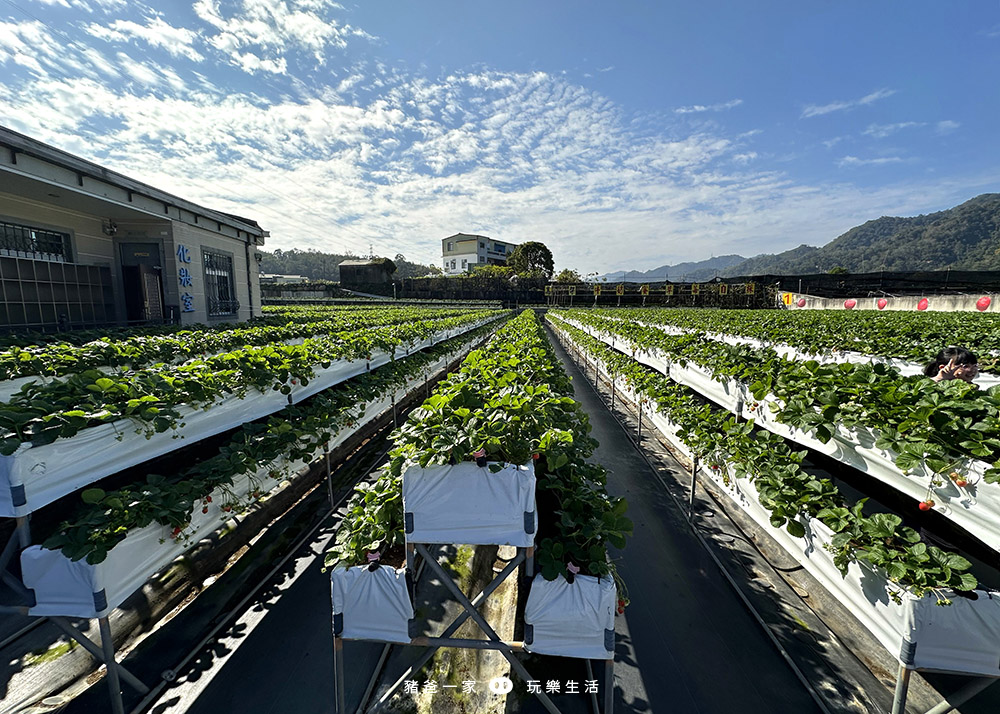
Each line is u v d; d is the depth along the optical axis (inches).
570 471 134.6
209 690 122.0
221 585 165.5
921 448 104.9
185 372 180.4
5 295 393.4
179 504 123.6
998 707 112.4
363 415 269.0
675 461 290.4
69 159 352.2
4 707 115.3
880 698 117.6
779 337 344.5
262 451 170.2
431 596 160.6
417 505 99.8
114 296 499.2
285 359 216.8
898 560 95.2
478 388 162.2
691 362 264.7
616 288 1814.7
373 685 124.7
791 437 161.8
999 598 86.4
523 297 2135.8
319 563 179.9
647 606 155.0
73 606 101.4
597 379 560.4
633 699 119.2
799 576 170.9
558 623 96.0
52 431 106.4
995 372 210.4
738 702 118.1
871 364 160.6
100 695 119.1
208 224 576.7
